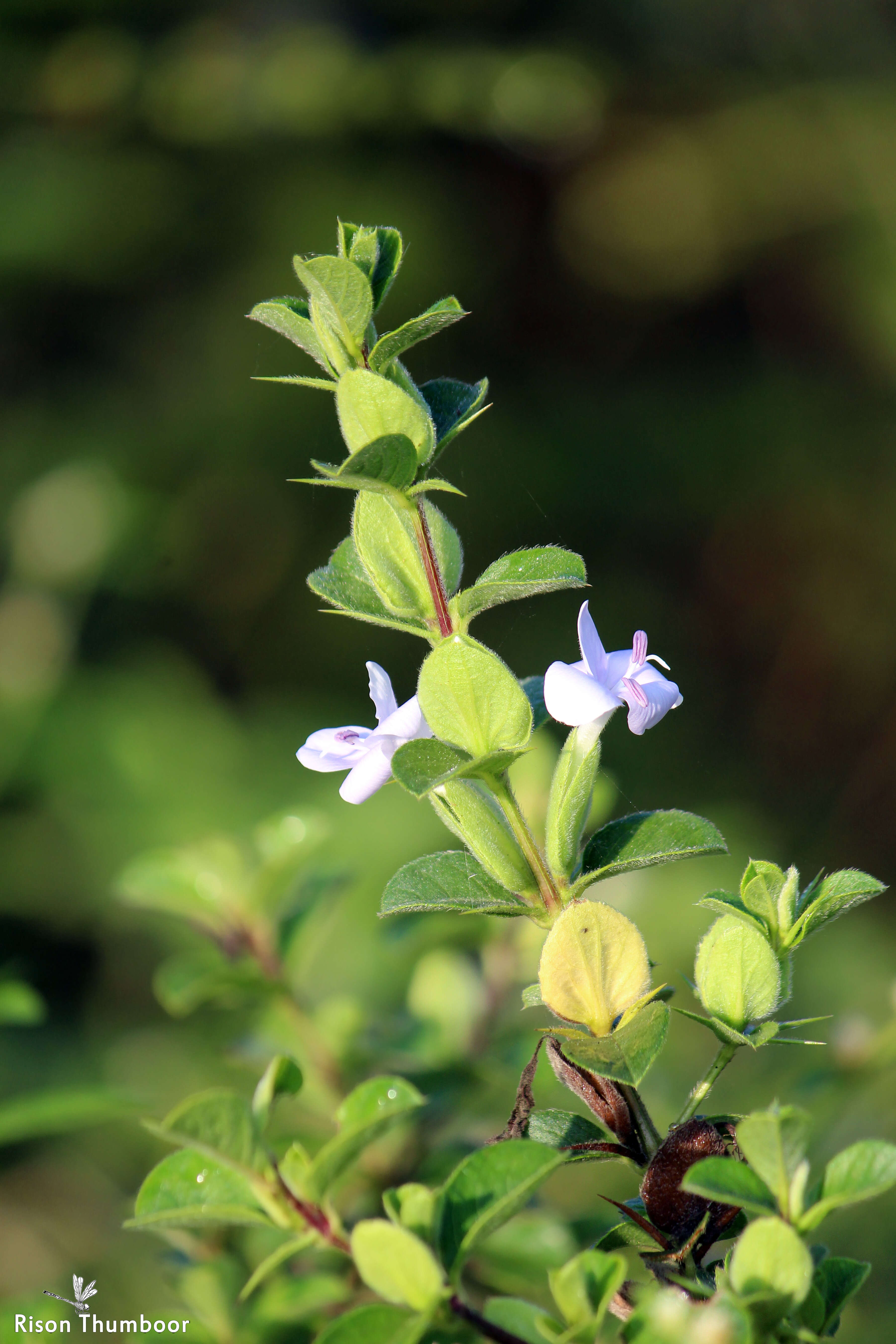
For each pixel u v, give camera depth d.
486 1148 0.43
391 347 0.44
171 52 1.81
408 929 0.55
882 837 1.83
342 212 1.83
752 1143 0.42
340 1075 0.53
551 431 1.91
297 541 1.78
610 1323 0.43
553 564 0.44
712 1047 0.91
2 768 1.37
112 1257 0.55
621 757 1.62
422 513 0.44
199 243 1.85
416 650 1.72
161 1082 0.90
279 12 1.86
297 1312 0.48
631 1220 0.44
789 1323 0.42
